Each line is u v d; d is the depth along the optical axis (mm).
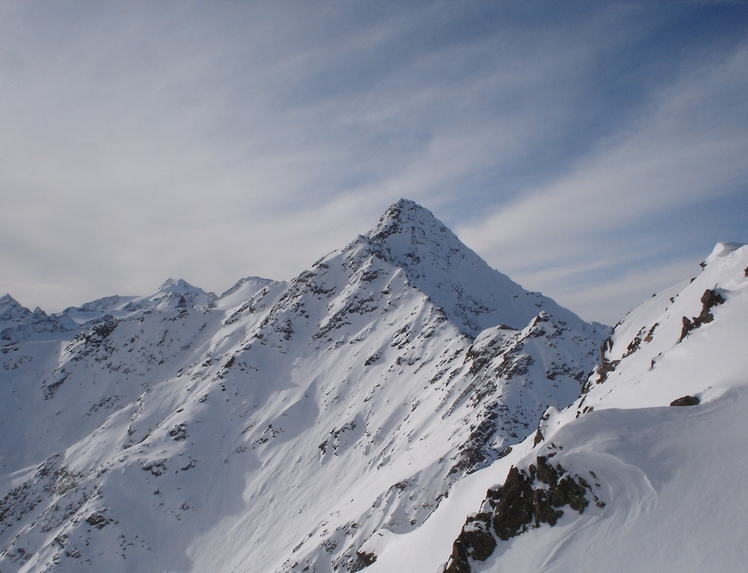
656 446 25578
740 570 18578
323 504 117562
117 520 131125
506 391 102375
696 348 35031
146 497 139250
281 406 167375
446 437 100312
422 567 33156
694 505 21906
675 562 20109
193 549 125312
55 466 188750
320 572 84562
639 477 24312
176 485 143250
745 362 29688
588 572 21656
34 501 177625
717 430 25234
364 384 159750
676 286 55719
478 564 25641
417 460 98938
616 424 27688
